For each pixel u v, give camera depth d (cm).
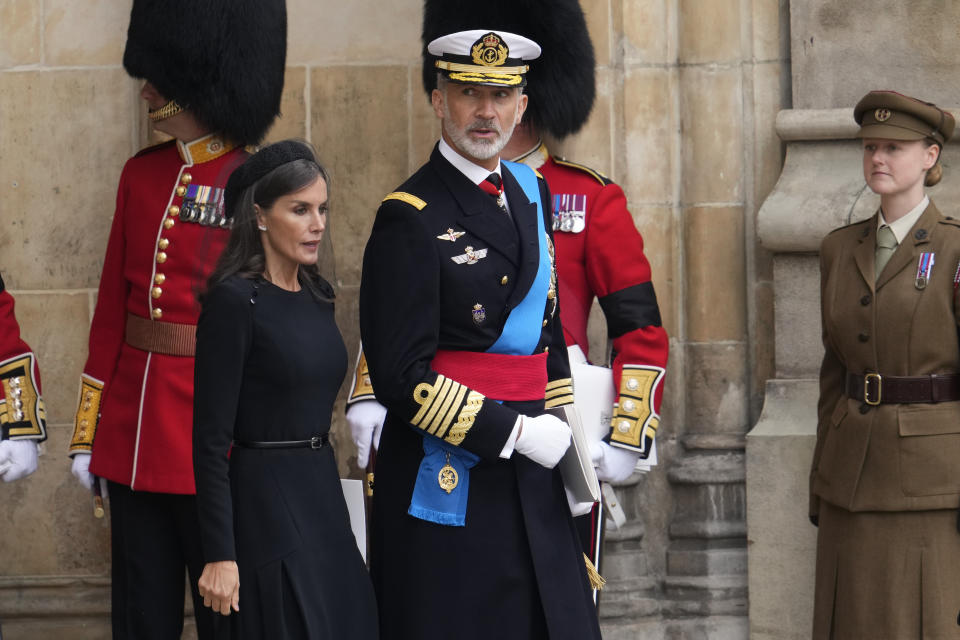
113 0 1725
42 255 1730
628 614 1706
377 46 1764
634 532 1730
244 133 1473
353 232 1764
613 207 1479
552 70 1498
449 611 1131
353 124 1766
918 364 1355
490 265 1141
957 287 1342
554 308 1209
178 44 1440
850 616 1389
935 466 1343
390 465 1180
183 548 1418
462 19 1510
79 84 1725
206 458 1044
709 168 1756
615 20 1750
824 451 1436
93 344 1476
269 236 1095
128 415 1421
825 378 1468
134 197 1459
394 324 1112
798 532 1653
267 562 1056
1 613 1708
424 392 1098
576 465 1170
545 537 1151
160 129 1477
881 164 1383
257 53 1470
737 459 1734
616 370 1444
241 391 1077
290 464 1080
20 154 1728
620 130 1752
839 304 1416
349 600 1090
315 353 1093
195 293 1352
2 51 1728
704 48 1758
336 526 1099
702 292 1758
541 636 1151
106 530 1727
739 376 1752
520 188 1198
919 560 1353
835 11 1706
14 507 1727
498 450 1109
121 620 1417
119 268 1470
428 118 1764
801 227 1653
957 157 1650
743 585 1709
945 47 1677
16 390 1459
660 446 1762
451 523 1132
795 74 1719
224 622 1068
